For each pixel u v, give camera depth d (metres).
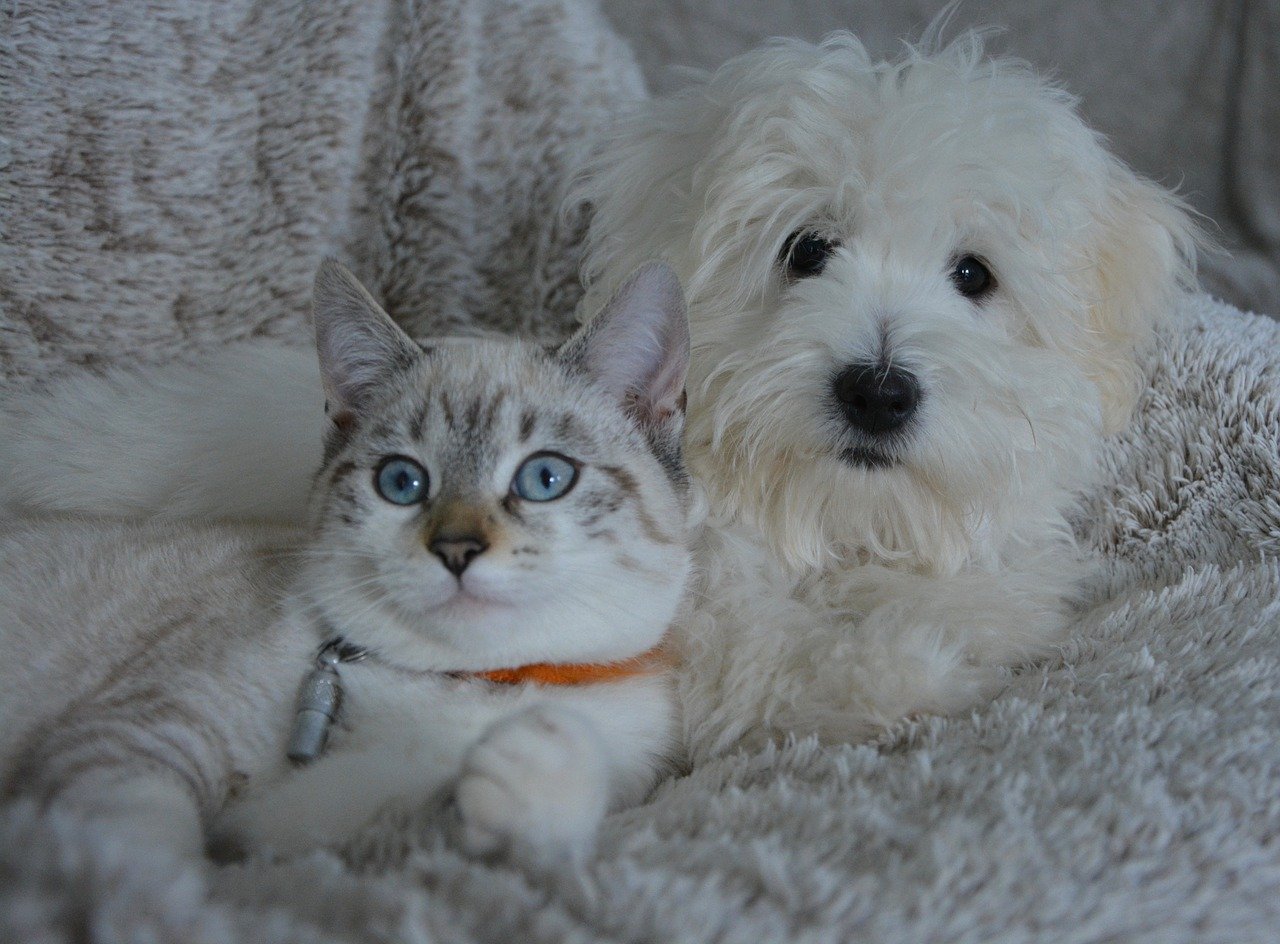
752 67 0.44
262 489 0.44
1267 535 0.44
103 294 0.51
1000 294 0.44
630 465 0.37
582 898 0.27
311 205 0.54
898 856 0.29
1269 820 0.30
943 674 0.37
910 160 0.41
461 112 0.55
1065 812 0.30
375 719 0.34
